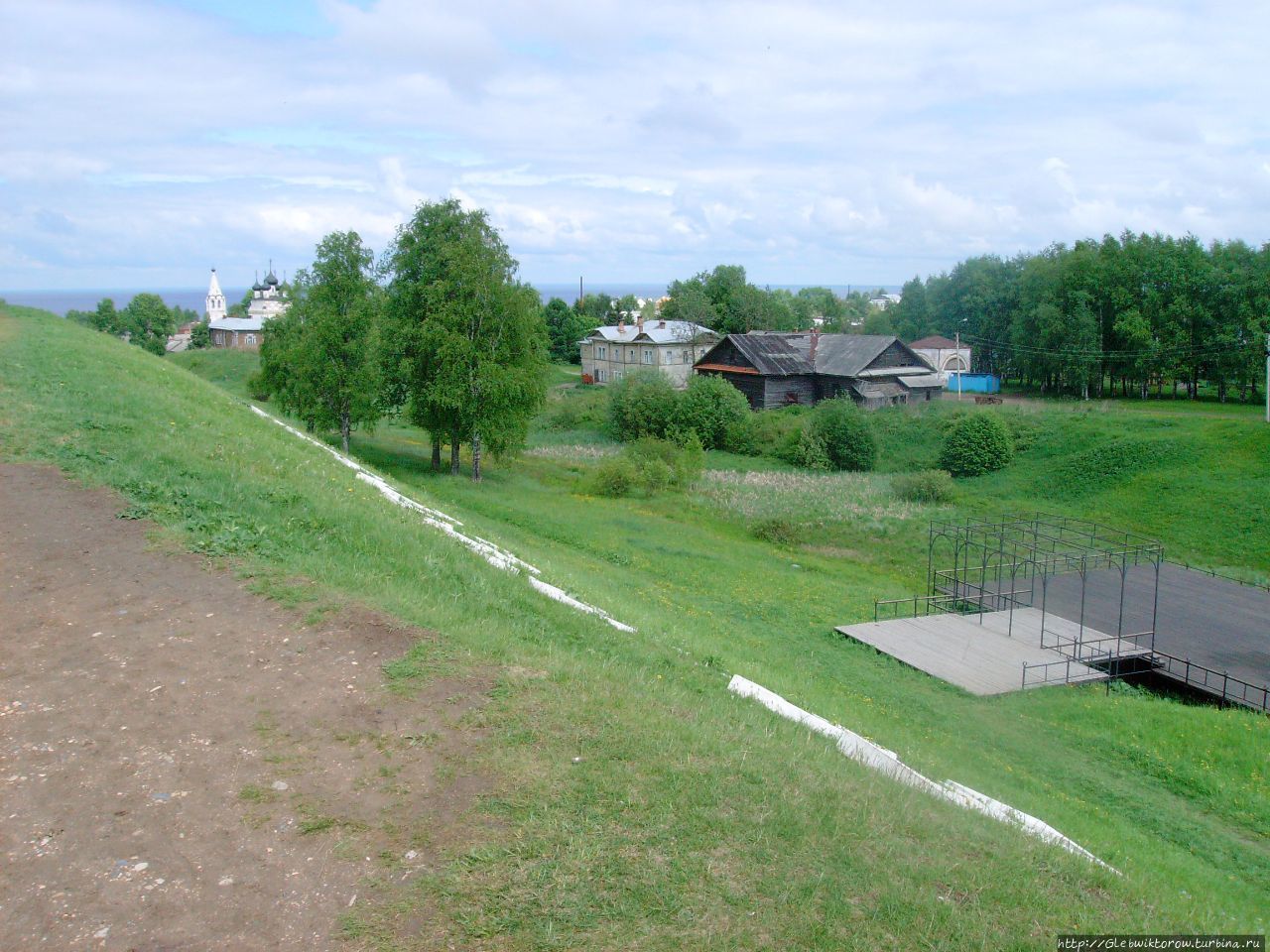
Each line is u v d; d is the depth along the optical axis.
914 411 63.38
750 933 7.00
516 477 47.19
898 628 26.58
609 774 8.95
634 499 44.22
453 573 15.14
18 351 23.42
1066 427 55.25
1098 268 73.75
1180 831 15.10
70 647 10.20
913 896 7.80
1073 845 11.29
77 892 6.65
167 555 12.74
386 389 44.69
